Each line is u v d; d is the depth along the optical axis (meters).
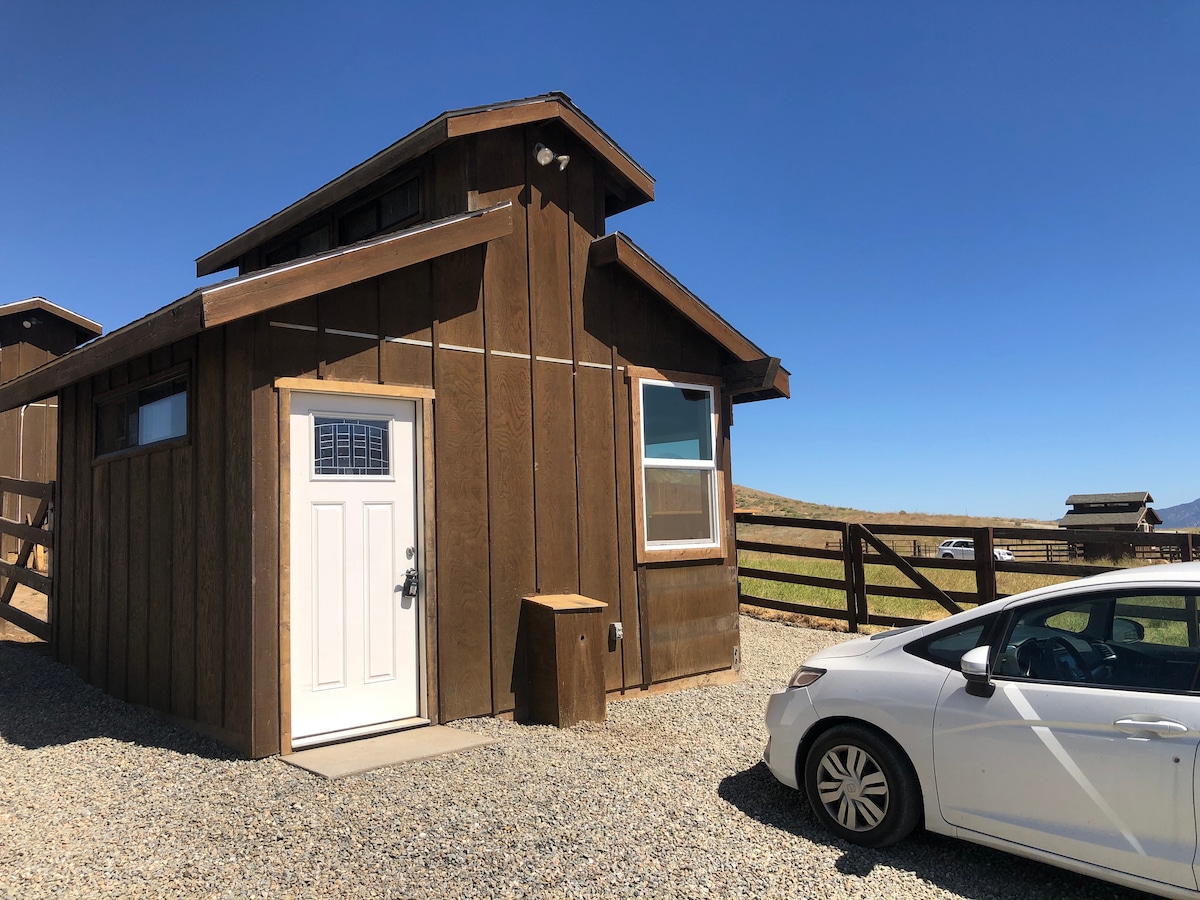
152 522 6.66
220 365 5.86
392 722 6.10
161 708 6.37
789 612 12.53
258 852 3.97
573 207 7.89
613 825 4.38
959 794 3.98
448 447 6.62
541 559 7.16
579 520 7.50
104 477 7.56
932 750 4.07
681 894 3.70
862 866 4.04
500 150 7.34
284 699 5.48
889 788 4.17
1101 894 3.80
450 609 6.50
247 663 5.41
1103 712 3.61
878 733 4.30
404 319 6.42
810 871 3.97
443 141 6.89
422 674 6.29
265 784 4.89
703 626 8.40
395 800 4.62
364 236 8.37
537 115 7.41
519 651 6.90
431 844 4.07
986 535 10.11
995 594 10.01
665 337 8.49
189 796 4.70
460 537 6.62
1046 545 24.66
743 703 7.44
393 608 6.20
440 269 6.71
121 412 7.48
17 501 13.14
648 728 6.50
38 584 9.00
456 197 7.15
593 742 6.00
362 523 6.07
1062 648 3.99
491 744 5.76
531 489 7.17
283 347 5.69
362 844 4.05
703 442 8.77
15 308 14.16
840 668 4.60
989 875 3.98
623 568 7.80
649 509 8.16
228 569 5.64
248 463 5.49
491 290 7.08
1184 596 3.71
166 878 3.71
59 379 6.95
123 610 7.05
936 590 10.46
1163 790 3.40
